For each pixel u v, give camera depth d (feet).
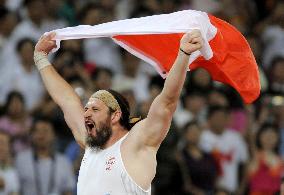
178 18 52.95
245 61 54.34
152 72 105.70
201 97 99.86
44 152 85.30
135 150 50.85
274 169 95.30
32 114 91.50
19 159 84.33
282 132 102.27
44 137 84.89
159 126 50.21
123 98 53.11
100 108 52.44
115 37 56.13
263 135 96.02
